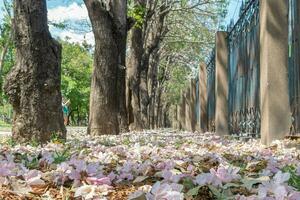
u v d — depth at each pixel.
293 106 8.56
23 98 8.50
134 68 22.41
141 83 27.06
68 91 71.44
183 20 35.59
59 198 2.79
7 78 8.59
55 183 3.14
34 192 2.91
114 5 13.54
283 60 8.11
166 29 31.72
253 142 9.01
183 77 56.72
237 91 13.50
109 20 13.46
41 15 8.57
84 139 10.17
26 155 5.66
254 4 10.80
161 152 6.26
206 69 22.17
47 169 4.13
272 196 2.28
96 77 13.53
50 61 8.66
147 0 22.81
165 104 69.50
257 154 5.99
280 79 8.09
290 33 8.81
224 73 14.52
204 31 35.88
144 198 2.33
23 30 8.49
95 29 13.47
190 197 2.68
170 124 86.06
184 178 3.24
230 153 6.43
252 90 11.23
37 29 8.51
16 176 3.10
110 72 13.49
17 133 8.51
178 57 50.59
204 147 7.69
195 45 40.91
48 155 5.00
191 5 29.59
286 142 7.39
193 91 27.75
